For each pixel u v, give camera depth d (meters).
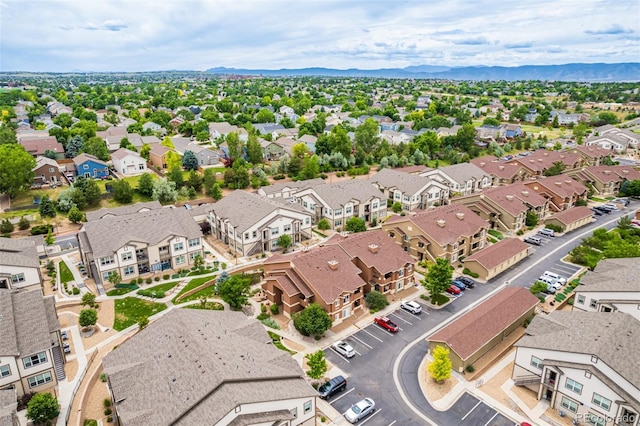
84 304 62.81
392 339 56.81
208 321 48.59
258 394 37.50
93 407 44.53
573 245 87.75
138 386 40.34
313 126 188.12
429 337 54.06
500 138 191.38
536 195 103.50
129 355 44.72
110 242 70.19
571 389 43.44
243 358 42.28
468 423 43.38
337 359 52.84
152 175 127.88
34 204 102.94
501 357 53.56
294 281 60.84
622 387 40.34
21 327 46.22
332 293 59.12
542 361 45.06
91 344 54.44
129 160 128.12
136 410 37.78
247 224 80.25
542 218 102.38
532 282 72.12
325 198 96.06
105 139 155.50
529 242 89.19
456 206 88.69
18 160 100.56
